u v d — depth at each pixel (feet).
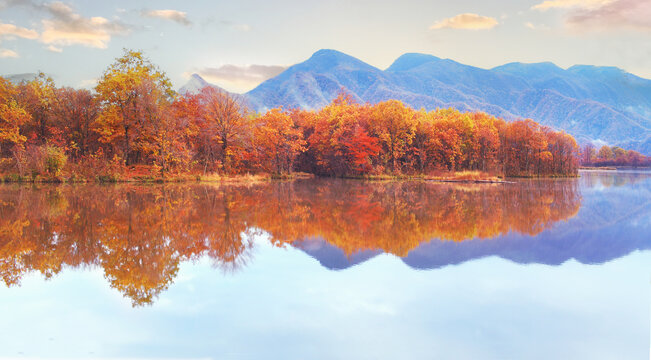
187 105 178.29
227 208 71.82
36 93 158.71
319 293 26.73
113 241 42.29
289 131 212.84
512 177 263.49
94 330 20.83
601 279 30.45
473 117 301.84
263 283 28.86
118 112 152.25
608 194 115.75
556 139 294.87
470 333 20.59
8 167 134.21
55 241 41.96
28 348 18.78
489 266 33.99
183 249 39.29
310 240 44.45
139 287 27.84
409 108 259.80
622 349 18.90
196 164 169.78
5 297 25.72
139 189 111.34
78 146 160.25
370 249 40.14
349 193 111.34
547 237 47.55
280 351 18.49
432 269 33.04
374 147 214.48
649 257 37.58
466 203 85.66
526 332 20.71
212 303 24.76
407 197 99.60
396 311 23.57
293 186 142.31
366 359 17.79
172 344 19.19
